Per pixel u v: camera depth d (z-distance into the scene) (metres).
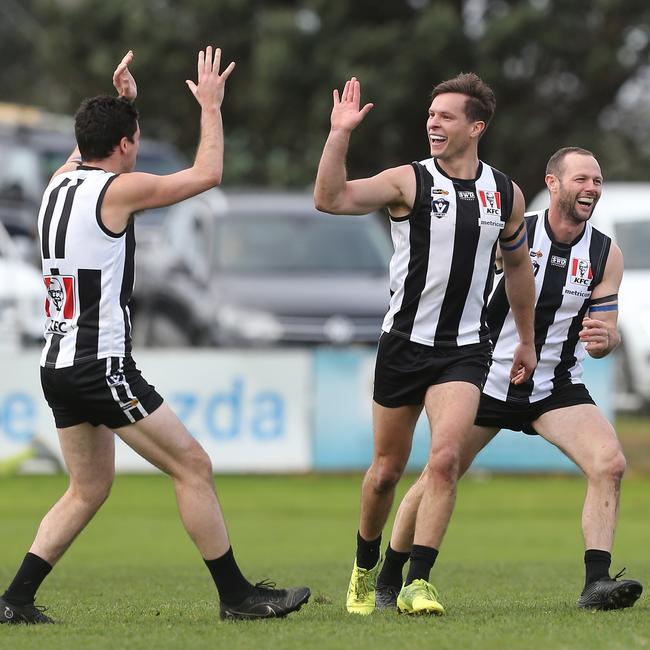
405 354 22.92
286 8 115.00
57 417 21.95
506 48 106.69
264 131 114.94
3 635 20.42
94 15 114.25
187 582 30.42
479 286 22.84
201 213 65.38
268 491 53.72
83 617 22.89
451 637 19.70
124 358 21.33
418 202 22.52
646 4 106.50
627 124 118.62
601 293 25.31
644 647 18.86
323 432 57.12
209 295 62.16
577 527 44.66
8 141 76.19
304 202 66.38
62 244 21.20
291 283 62.50
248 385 56.69
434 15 106.81
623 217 67.75
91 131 21.62
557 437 24.80
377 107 107.75
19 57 158.38
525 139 110.00
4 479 55.69
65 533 22.14
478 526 44.81
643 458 61.81
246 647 18.95
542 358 25.20
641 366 64.38
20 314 61.97
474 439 25.56
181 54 114.25
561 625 21.05
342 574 31.84
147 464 58.62
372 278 63.44
